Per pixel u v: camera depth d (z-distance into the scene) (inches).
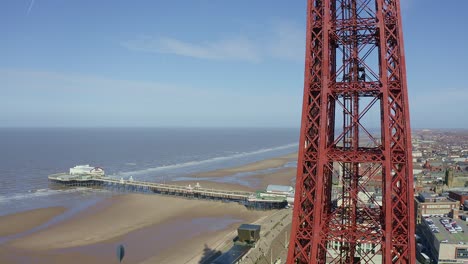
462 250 4040.4
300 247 1574.8
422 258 4421.8
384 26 1544.0
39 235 5059.1
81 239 4945.9
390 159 1496.1
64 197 7440.9
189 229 5497.1
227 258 3897.6
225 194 7514.8
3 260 4212.6
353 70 1628.9
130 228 5482.3
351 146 1775.3
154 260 4288.9
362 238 1539.1
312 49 1616.6
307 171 1594.5
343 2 1699.1
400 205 1531.7
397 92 1526.8
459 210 5743.1
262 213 6565.0
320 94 1572.3
